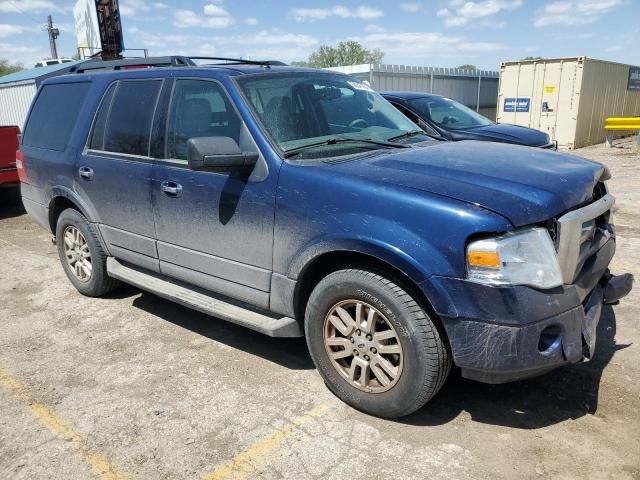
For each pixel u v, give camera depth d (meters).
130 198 4.20
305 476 2.69
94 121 4.57
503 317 2.56
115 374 3.73
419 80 18.23
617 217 7.46
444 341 2.80
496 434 2.95
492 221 2.56
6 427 3.17
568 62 15.61
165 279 4.27
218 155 3.15
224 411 3.25
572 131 15.98
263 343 4.12
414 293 2.81
